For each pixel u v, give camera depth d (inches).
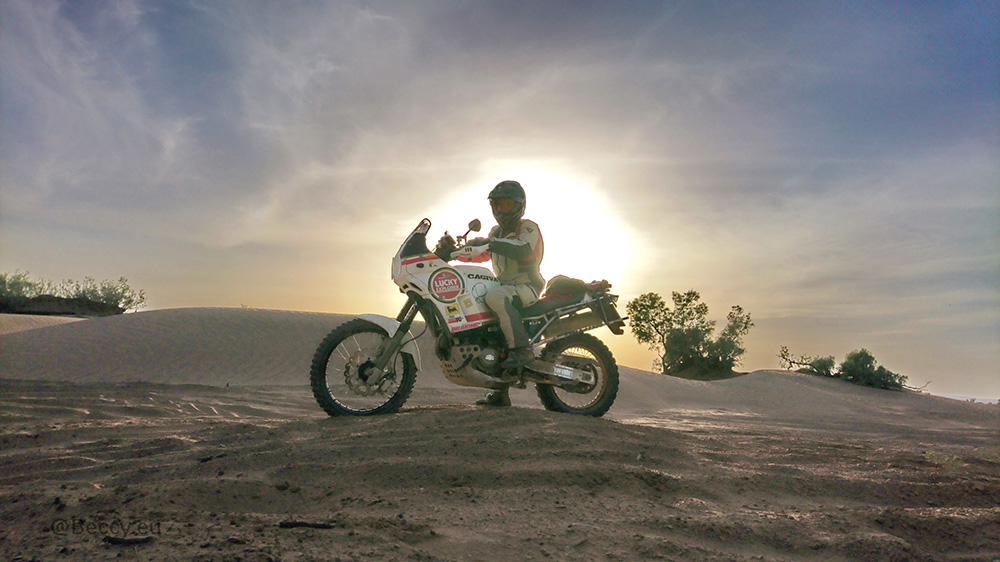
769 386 804.6
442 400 434.9
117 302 1344.7
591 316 229.8
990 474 156.9
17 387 377.7
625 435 170.6
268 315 840.9
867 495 124.6
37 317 1058.1
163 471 127.6
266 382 593.0
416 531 84.6
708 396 722.2
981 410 748.6
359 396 223.1
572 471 121.7
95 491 109.9
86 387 391.9
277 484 111.7
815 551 88.0
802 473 138.8
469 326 214.2
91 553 73.4
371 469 122.4
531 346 218.5
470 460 130.5
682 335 1267.2
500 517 94.5
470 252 213.5
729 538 90.6
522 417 177.0
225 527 84.4
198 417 259.3
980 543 96.3
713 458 152.3
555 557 77.7
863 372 939.3
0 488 115.4
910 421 597.9
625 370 783.1
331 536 80.9
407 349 211.5
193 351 676.1
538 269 225.3
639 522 94.0
